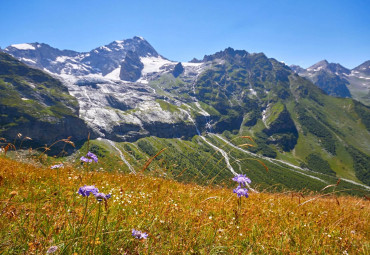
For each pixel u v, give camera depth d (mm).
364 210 10102
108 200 6059
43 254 3098
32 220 4012
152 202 6258
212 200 7812
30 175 7711
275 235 5359
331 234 5820
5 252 3213
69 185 7066
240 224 5535
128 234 3896
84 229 3756
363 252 5043
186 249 3910
